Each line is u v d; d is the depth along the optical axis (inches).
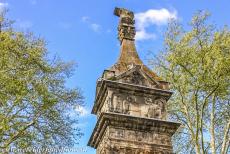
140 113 1195.3
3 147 1144.8
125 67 1283.2
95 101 1300.4
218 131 1513.3
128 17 1425.9
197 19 1379.2
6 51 1209.4
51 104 1237.7
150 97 1230.3
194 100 1432.1
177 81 1401.3
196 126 1348.4
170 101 1497.3
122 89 1217.4
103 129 1163.3
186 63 1359.5
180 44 1384.1
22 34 1263.5
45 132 1241.4
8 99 1184.2
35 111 1237.1
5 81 1177.4
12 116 1188.5
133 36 1392.7
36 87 1235.2
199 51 1346.0
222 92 1385.3
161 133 1172.5
